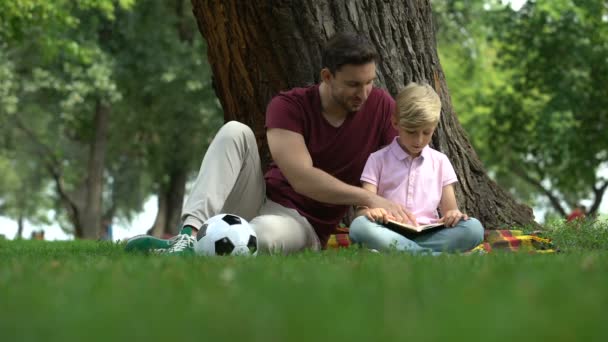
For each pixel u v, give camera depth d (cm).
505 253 534
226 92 954
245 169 681
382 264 371
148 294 229
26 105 3672
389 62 902
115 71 3184
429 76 928
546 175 3312
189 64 3228
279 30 890
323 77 680
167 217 3875
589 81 3012
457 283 256
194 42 3388
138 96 3422
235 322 157
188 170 3762
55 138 4125
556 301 186
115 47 3278
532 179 3809
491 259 432
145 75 3266
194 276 302
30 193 6044
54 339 146
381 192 711
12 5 2359
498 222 944
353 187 669
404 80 907
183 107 3347
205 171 654
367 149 716
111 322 161
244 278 281
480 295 201
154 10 3347
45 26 2567
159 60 3195
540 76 3039
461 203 933
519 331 140
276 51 898
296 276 297
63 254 631
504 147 3612
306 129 699
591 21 2972
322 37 891
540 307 174
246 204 695
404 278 274
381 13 906
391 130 721
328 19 892
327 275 289
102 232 4062
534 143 3125
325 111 701
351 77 654
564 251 714
